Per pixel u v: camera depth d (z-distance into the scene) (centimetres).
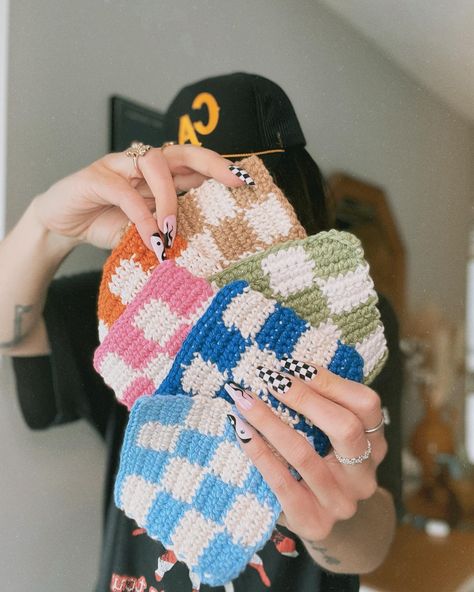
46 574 70
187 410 37
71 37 72
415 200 67
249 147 53
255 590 52
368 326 38
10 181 69
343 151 67
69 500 70
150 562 59
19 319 60
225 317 36
